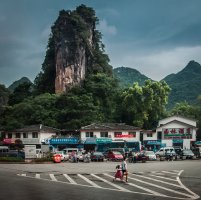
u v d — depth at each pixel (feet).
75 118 288.51
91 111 291.17
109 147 238.48
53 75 390.01
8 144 245.45
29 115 298.97
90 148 239.09
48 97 315.99
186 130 251.80
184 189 68.64
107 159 183.21
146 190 66.74
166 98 313.73
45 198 56.24
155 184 76.59
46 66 399.85
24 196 58.23
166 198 57.26
